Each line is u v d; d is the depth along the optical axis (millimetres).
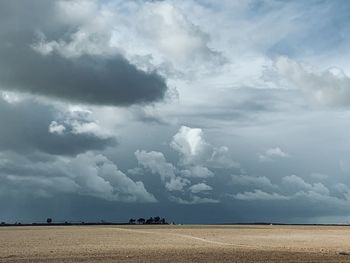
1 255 57406
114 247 70000
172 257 54000
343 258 53531
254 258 52906
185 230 133875
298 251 63250
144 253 59531
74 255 57125
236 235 106000
